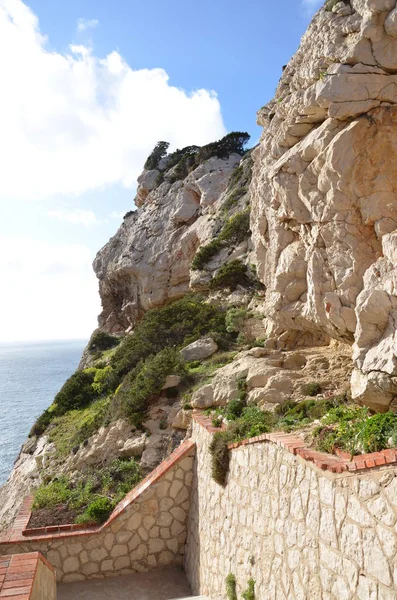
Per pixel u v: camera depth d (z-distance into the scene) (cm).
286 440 691
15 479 1762
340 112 1166
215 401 1338
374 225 1155
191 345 1906
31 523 1147
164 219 4456
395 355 901
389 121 1129
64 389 2408
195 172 4394
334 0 1268
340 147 1155
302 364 1449
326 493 561
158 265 4128
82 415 2133
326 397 1161
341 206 1191
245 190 3603
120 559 1089
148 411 1476
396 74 1138
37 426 2217
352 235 1186
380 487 472
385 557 453
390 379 918
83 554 1078
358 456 578
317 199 1256
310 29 1359
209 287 2798
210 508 964
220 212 3700
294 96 1335
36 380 10262
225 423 1084
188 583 1053
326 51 1234
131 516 1104
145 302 4159
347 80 1162
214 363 1691
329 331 1291
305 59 1333
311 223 1312
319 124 1316
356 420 705
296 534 620
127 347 2433
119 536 1096
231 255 2970
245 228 3061
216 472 909
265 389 1274
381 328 980
